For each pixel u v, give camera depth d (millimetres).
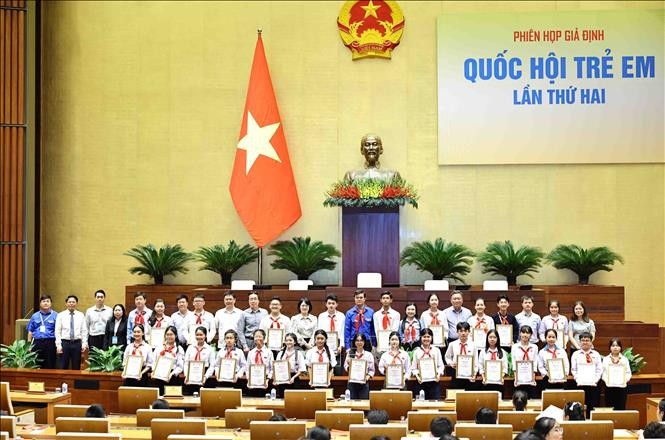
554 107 18562
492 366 13172
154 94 19234
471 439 9031
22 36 18453
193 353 13719
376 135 18703
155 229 19094
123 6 19344
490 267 18188
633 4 18609
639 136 18453
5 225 18234
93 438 8523
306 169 18922
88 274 19109
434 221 18734
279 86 19062
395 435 9094
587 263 17688
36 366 15398
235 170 18297
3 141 18312
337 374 14180
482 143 18656
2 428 9234
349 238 16953
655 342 15883
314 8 19125
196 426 9312
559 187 18625
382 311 14891
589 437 9234
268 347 14227
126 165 19219
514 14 18688
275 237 18391
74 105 19281
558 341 14508
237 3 19234
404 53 18953
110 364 14367
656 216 18484
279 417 9547
